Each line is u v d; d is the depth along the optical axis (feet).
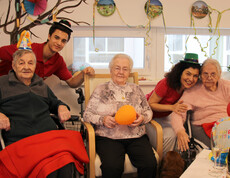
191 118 5.85
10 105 4.63
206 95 5.58
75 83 6.57
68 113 5.05
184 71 5.44
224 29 8.30
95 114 5.02
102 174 4.31
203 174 3.31
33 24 7.14
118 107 5.05
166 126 5.86
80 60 7.87
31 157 3.91
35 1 7.02
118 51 8.03
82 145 4.57
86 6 7.29
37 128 4.72
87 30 7.61
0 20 7.03
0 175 3.96
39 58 5.97
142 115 5.07
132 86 5.39
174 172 4.20
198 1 7.75
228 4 7.94
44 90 5.15
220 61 8.64
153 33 8.02
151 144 5.44
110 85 5.24
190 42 8.31
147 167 4.37
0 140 4.29
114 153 4.48
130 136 4.90
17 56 4.65
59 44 5.85
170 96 5.91
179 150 4.86
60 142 4.21
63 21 5.90
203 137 5.36
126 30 7.80
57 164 3.81
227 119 3.87
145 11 7.56
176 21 7.75
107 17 7.44
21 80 4.83
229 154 3.18
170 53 8.27
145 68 8.17
